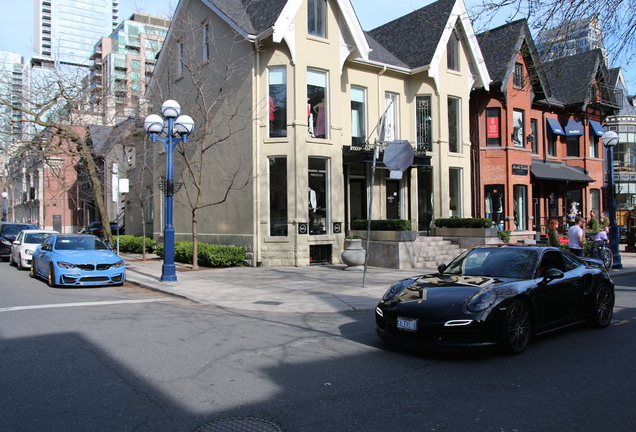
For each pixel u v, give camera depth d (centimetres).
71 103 2027
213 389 495
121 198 3112
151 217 2644
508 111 2288
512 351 613
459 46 2105
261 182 1700
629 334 746
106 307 965
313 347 664
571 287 722
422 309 604
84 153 2120
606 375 540
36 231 1850
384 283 1255
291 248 1666
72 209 4569
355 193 1950
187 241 2033
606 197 2945
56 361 590
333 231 1753
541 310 662
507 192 2267
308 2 1730
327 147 1744
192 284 1249
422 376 538
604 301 793
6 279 1430
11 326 779
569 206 2767
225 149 1836
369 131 1931
